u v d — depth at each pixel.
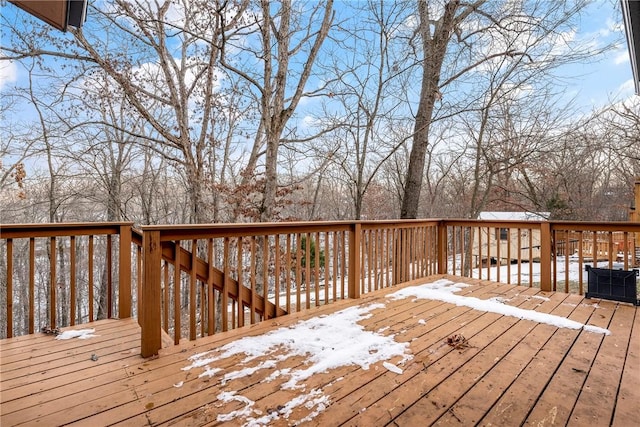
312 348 2.51
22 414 1.71
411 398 1.86
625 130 8.64
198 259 2.78
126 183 11.37
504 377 2.09
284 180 11.95
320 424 1.64
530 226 4.41
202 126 8.95
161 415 1.71
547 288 4.24
